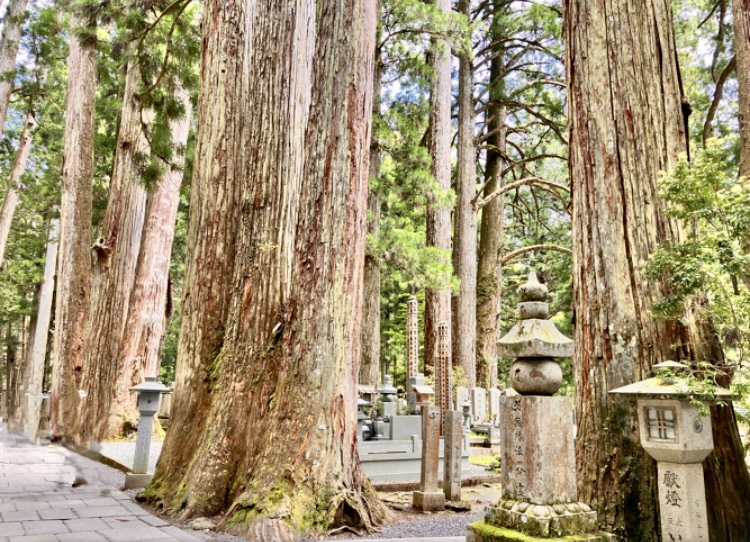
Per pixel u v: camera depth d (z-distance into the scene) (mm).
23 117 21484
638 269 4422
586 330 4570
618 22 4859
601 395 4367
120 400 11516
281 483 4969
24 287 24625
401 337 24031
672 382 3592
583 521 3242
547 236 25891
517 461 3453
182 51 10789
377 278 15398
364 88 6020
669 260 3941
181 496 5305
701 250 3967
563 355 3414
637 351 4285
